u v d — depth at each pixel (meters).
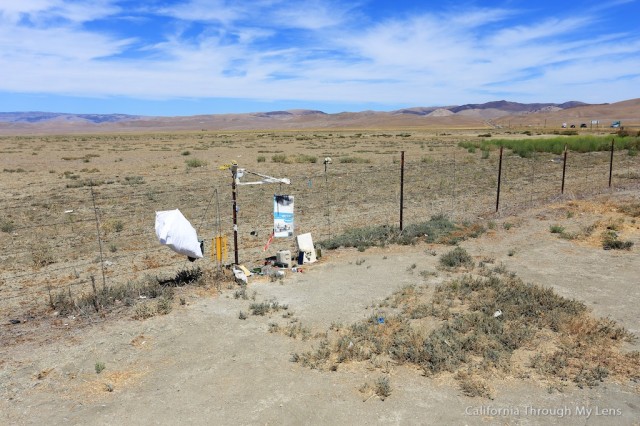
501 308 9.20
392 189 26.58
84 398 6.58
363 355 7.58
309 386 6.82
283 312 9.43
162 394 6.68
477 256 13.05
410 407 6.32
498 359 7.36
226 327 8.77
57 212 20.97
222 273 11.37
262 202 22.97
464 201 22.28
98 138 129.25
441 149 59.72
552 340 8.07
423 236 15.20
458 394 6.61
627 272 11.66
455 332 8.19
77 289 10.94
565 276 11.42
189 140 105.25
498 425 5.94
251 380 7.00
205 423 6.03
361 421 6.04
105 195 25.72
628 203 19.69
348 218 18.89
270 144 81.69
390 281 11.15
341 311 9.45
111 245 14.60
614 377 6.98
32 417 6.14
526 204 20.50
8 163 46.97
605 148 49.38
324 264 12.53
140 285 10.58
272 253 13.74
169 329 8.69
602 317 8.95
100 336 8.41
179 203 22.92
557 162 38.81
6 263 13.23
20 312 9.55
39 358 7.64
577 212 18.34
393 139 97.25
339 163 43.31
